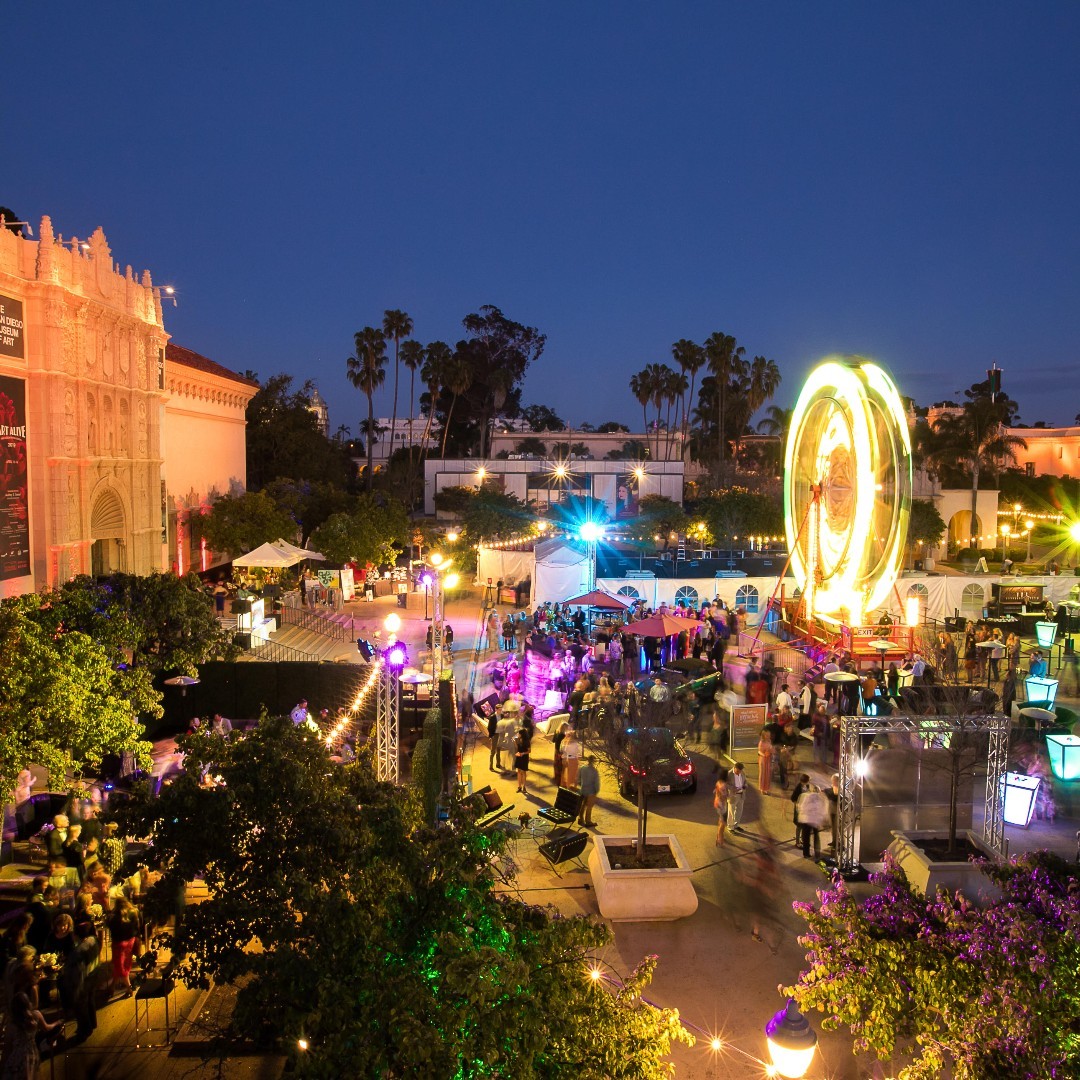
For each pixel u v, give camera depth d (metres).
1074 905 8.16
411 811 9.36
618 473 81.94
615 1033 7.55
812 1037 7.56
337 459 79.75
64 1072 10.36
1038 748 22.14
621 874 14.45
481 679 29.59
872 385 30.02
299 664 26.33
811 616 33.44
